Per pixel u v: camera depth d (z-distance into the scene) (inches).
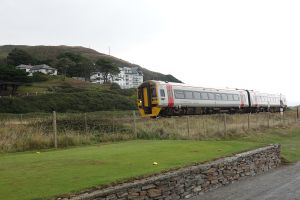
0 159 440.8
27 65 4468.5
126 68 5280.5
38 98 2314.2
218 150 536.1
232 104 1550.2
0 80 3132.4
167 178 350.0
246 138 935.7
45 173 348.2
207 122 1027.3
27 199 263.6
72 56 4977.9
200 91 1350.9
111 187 302.2
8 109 2086.6
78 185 301.0
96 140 682.8
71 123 825.5
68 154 482.6
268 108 1963.6
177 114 1244.5
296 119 1571.1
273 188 452.1
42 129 703.7
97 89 3314.5
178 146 572.7
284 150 806.5
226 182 461.7
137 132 775.1
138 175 340.8
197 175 398.3
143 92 1187.9
